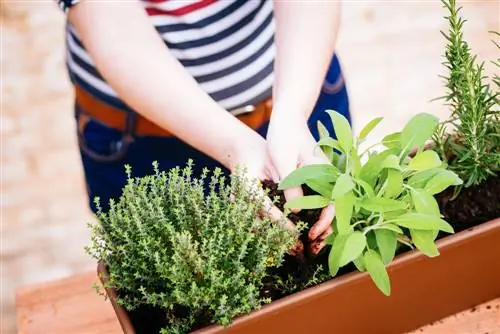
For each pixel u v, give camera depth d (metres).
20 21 2.52
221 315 0.70
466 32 2.45
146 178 0.77
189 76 1.01
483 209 0.87
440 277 0.82
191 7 1.16
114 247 0.75
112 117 1.24
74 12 1.01
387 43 2.53
